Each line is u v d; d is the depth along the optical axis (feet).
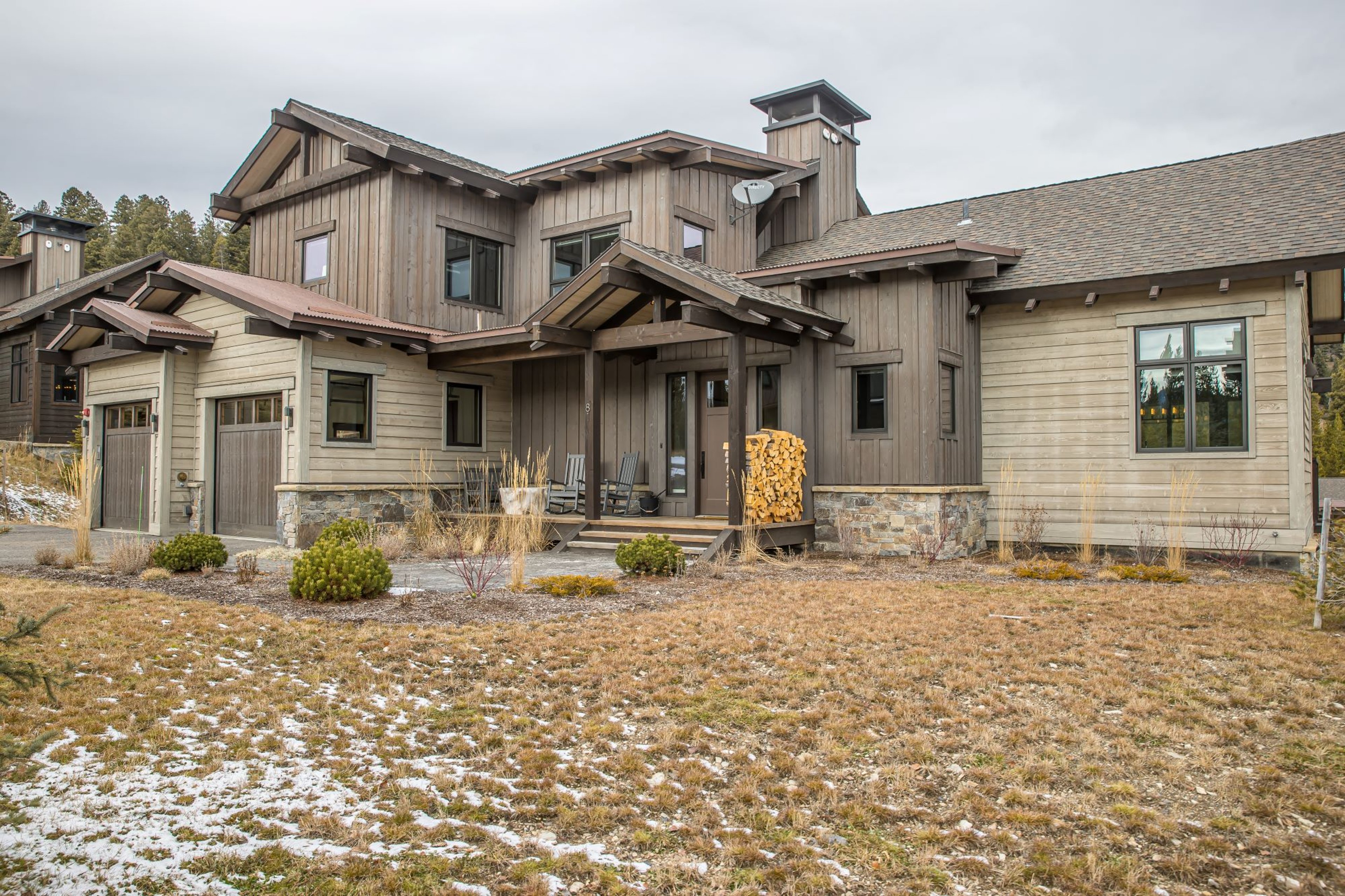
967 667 18.34
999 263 39.75
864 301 39.60
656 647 19.98
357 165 47.19
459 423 48.93
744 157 46.85
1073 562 35.45
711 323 34.71
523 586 27.76
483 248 51.44
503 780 12.68
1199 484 36.19
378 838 10.87
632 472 44.32
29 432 67.67
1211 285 36.04
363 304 47.34
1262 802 11.96
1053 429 39.96
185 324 46.68
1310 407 43.24
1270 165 42.27
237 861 10.16
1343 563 21.99
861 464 39.45
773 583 29.27
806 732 14.57
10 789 12.04
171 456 45.78
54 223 81.66
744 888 9.73
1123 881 9.91
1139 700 16.06
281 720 14.98
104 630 20.88
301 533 40.11
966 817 11.60
